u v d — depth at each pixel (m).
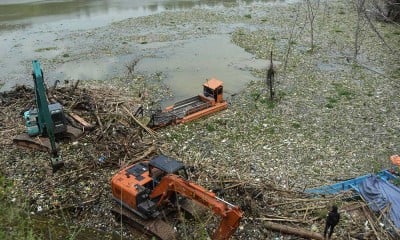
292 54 38.09
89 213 19.03
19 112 27.69
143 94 31.14
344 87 31.20
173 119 26.23
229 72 35.16
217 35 43.94
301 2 54.50
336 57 37.00
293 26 45.44
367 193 18.88
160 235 16.80
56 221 18.66
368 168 21.66
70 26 47.78
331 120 26.61
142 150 23.14
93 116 26.64
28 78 35.03
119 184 17.80
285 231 17.09
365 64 35.44
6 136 24.98
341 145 23.84
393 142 24.00
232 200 18.88
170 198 17.45
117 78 34.25
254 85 32.28
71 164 22.00
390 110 27.61
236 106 28.78
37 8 54.72
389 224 17.09
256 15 50.03
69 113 26.62
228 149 23.62
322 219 17.70
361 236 16.72
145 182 17.73
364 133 25.05
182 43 41.97
